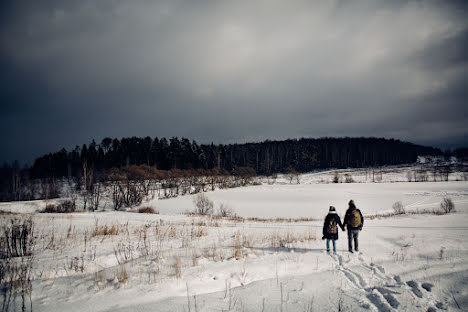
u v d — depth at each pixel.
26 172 65.62
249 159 130.75
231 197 51.72
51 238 9.63
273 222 19.53
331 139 178.75
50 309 4.02
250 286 5.05
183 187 62.88
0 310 3.94
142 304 4.22
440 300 4.54
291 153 139.25
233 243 9.20
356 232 7.96
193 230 12.52
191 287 4.88
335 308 4.23
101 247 8.30
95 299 4.38
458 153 169.88
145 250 7.86
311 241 9.64
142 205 45.38
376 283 5.39
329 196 50.47
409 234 11.12
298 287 5.05
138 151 96.88
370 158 153.50
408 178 86.00
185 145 105.00
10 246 8.15
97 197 45.53
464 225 14.16
